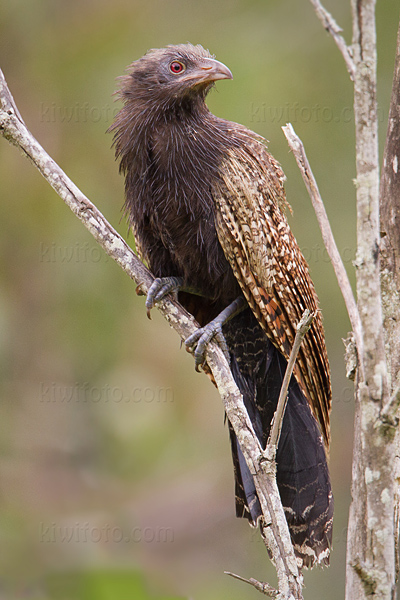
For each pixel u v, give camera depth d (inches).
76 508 447.5
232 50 584.1
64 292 539.2
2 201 536.1
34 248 540.7
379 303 178.9
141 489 471.5
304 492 289.9
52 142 557.3
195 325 279.7
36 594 327.6
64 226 539.8
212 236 302.0
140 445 487.5
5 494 458.6
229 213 293.0
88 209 272.5
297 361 291.0
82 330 538.3
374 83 175.8
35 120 559.2
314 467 292.4
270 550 213.3
